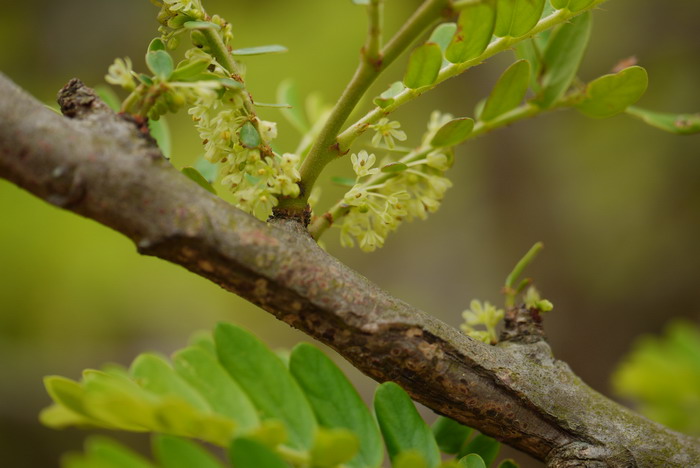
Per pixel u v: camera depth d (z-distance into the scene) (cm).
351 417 71
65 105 71
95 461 68
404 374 72
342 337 72
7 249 275
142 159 71
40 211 274
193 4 73
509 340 74
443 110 267
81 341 280
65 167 70
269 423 69
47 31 269
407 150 77
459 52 73
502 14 74
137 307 288
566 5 74
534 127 259
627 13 253
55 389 69
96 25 269
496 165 264
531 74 77
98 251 282
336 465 69
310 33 268
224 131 73
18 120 70
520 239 260
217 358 71
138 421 69
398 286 302
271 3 263
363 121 73
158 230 70
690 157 252
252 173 73
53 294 280
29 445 254
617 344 246
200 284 295
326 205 265
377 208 75
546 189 258
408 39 71
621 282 251
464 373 72
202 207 71
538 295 75
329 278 71
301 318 71
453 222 295
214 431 69
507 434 73
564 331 250
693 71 246
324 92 269
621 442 73
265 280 71
